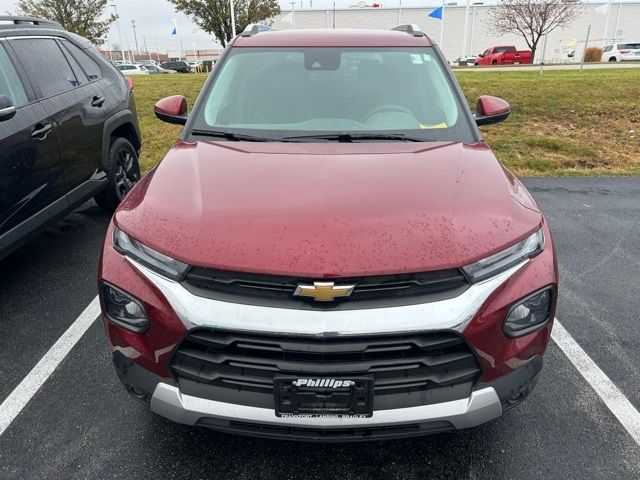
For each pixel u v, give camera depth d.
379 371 1.82
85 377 2.81
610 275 4.02
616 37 50.62
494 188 2.24
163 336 1.89
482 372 1.89
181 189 2.24
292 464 2.26
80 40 4.71
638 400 2.66
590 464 2.27
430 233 1.90
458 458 2.29
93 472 2.21
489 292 1.85
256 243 1.87
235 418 1.89
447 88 3.14
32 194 3.51
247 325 1.77
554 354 3.04
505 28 37.00
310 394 1.81
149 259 1.95
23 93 3.60
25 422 2.49
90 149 4.28
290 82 3.19
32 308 3.50
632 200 5.84
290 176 2.28
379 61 3.30
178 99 3.39
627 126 9.41
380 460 2.28
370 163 2.42
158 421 2.50
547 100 10.96
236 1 26.47
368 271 1.78
